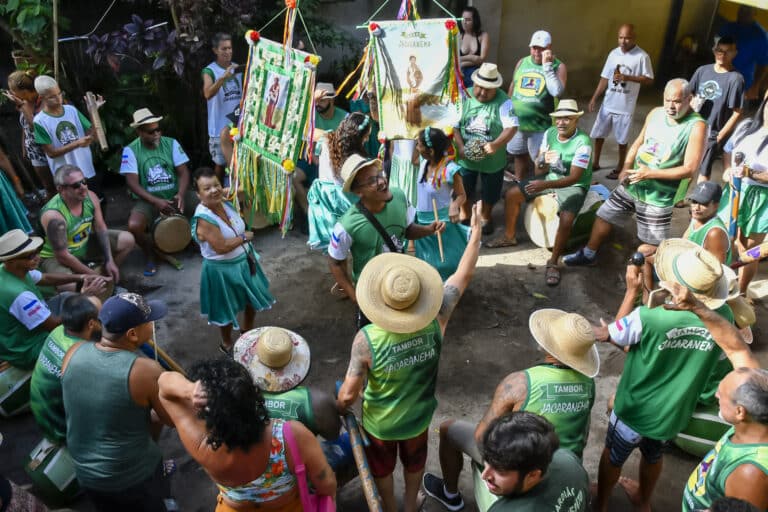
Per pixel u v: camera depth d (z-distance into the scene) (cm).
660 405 320
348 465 353
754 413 246
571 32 1035
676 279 319
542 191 609
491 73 615
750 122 545
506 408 297
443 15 941
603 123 788
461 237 516
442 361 506
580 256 624
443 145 489
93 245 555
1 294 411
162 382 271
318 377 491
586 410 294
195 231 452
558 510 226
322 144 533
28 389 437
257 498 253
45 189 698
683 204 735
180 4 693
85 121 640
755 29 832
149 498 319
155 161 613
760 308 567
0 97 728
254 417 234
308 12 810
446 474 368
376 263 315
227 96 698
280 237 685
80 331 341
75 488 377
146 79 754
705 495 269
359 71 851
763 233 543
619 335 316
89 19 751
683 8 1066
